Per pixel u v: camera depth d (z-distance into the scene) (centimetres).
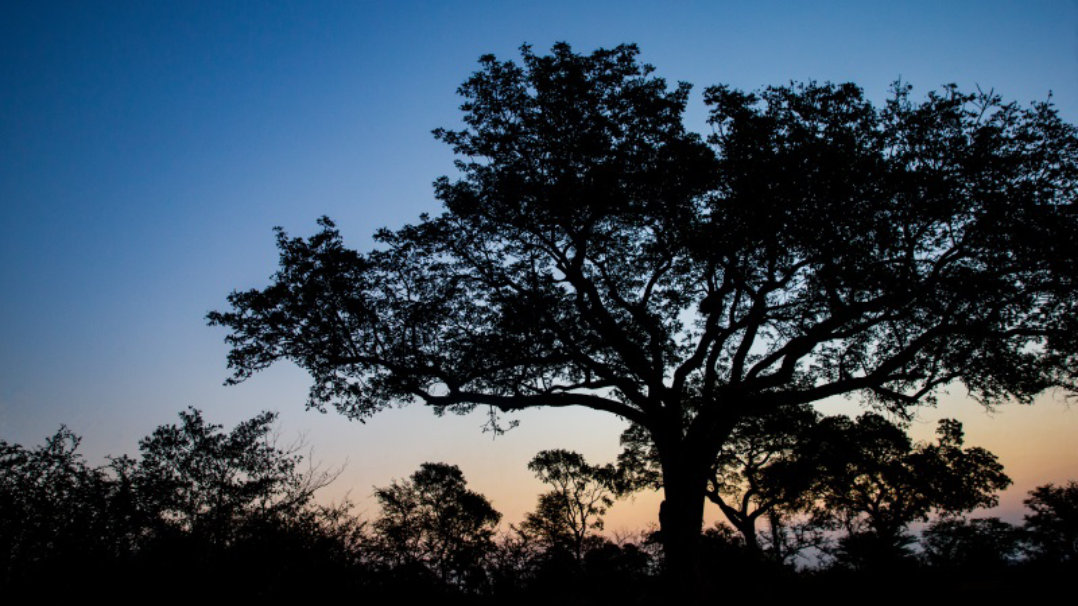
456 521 3139
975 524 3008
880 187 1430
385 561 1044
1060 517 2859
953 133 1455
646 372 1744
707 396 1736
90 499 894
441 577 1146
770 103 1521
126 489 942
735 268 1647
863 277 1459
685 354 1997
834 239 1459
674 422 1714
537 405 1769
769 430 3162
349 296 1627
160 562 854
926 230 1487
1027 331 1539
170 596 830
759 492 3144
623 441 3428
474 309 1850
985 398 1741
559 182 1638
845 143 1434
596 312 1775
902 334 1780
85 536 853
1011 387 1675
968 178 1402
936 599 1647
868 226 1442
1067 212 1371
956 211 1421
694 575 1484
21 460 897
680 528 1541
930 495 3125
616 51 1611
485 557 1719
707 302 1750
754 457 3262
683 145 1537
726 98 1508
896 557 2266
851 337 1859
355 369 1764
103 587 811
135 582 825
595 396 1777
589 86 1606
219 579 860
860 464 3148
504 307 1761
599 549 2653
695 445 1639
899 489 3203
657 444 1712
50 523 843
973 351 1677
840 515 3456
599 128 1609
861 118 1463
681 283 1895
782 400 1653
